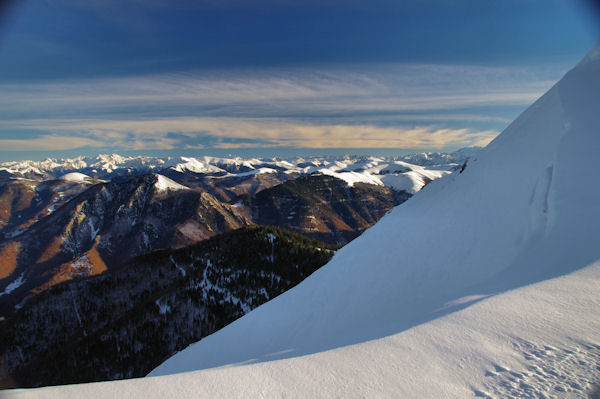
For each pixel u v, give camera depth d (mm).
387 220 41312
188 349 36750
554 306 7102
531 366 5297
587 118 20656
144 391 6164
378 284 22219
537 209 16250
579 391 4469
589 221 11828
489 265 15469
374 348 7039
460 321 7449
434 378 5559
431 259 20734
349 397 5406
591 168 15438
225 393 5922
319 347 12719
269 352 21781
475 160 35531
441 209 29625
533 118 30156
